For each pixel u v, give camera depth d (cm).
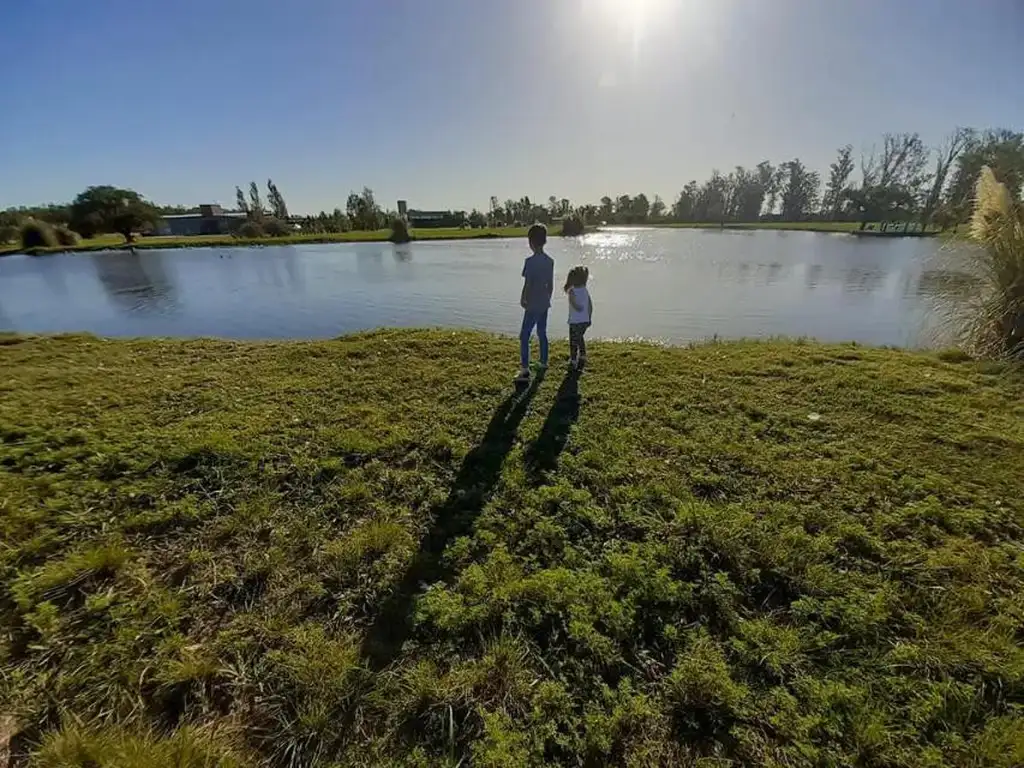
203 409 452
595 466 343
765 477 322
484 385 520
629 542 262
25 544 254
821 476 321
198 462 343
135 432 390
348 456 358
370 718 172
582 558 250
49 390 513
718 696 177
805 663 189
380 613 217
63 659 194
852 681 182
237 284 1973
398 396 491
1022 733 162
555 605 217
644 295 1455
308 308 1400
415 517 287
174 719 174
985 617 209
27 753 162
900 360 604
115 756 156
